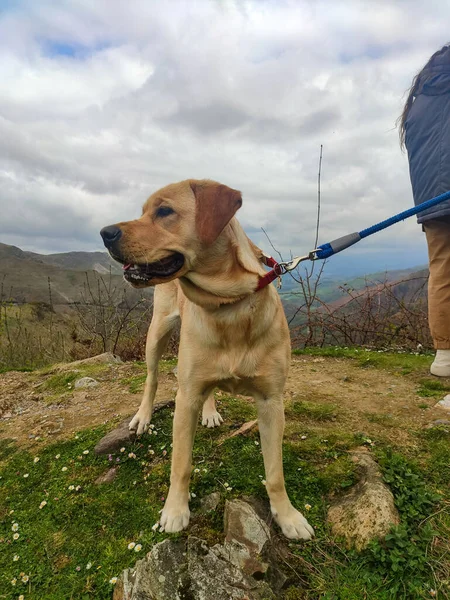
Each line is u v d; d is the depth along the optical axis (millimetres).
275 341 720
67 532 734
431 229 1208
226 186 718
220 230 675
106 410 1176
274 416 726
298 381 1344
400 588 576
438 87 1122
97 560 671
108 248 697
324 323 1951
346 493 748
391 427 966
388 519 652
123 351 2143
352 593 571
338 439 907
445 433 916
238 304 693
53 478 877
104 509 771
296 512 701
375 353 1682
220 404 1139
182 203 722
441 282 1233
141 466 879
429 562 599
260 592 564
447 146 1101
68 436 1037
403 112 1295
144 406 1025
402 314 1917
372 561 614
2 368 2023
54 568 669
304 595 580
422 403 1099
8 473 910
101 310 2277
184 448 717
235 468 832
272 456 711
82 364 1723
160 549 625
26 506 810
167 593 566
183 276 720
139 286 724
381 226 830
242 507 687
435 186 1136
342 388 1257
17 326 2551
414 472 785
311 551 647
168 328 1031
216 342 700
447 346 1280
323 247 803
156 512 743
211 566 590
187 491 728
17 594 633
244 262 705
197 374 715
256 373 708
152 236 700
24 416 1230
